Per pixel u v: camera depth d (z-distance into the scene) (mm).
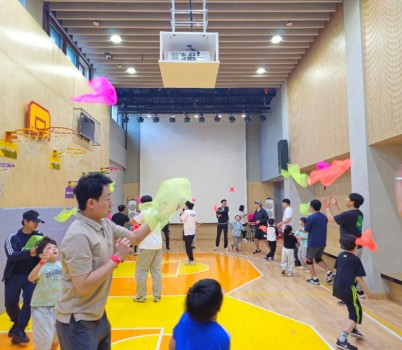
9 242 3391
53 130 5918
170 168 13602
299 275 6617
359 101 5488
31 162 5152
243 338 3516
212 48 4438
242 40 7504
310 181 5086
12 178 4566
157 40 7480
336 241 7754
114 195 11523
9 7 4555
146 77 9492
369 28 5234
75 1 6125
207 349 1635
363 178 5379
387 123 4785
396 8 4543
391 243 5168
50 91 5867
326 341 3439
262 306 4633
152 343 3393
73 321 1623
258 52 8172
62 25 6879
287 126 9758
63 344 1637
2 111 4348
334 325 3900
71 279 1625
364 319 4113
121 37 7441
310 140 7934
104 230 1752
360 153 5465
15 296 3396
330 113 6773
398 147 5254
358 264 3434
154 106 12695
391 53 4668
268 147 12398
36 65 5340
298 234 7172
